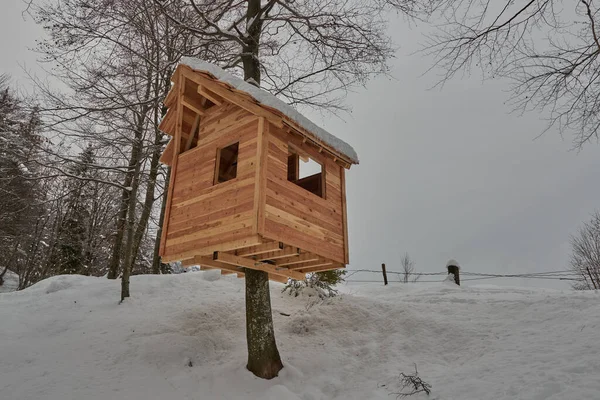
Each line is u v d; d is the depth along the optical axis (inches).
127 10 398.9
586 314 302.0
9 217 733.3
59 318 356.8
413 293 466.9
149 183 500.1
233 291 443.8
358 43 378.9
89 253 792.9
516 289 480.4
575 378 207.5
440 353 295.4
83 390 239.9
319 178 357.4
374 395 246.8
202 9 394.3
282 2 378.6
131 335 321.1
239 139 281.9
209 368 288.7
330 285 484.7
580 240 1141.7
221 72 288.0
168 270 718.5
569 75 245.1
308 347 327.3
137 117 482.3
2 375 250.4
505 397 208.5
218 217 268.7
